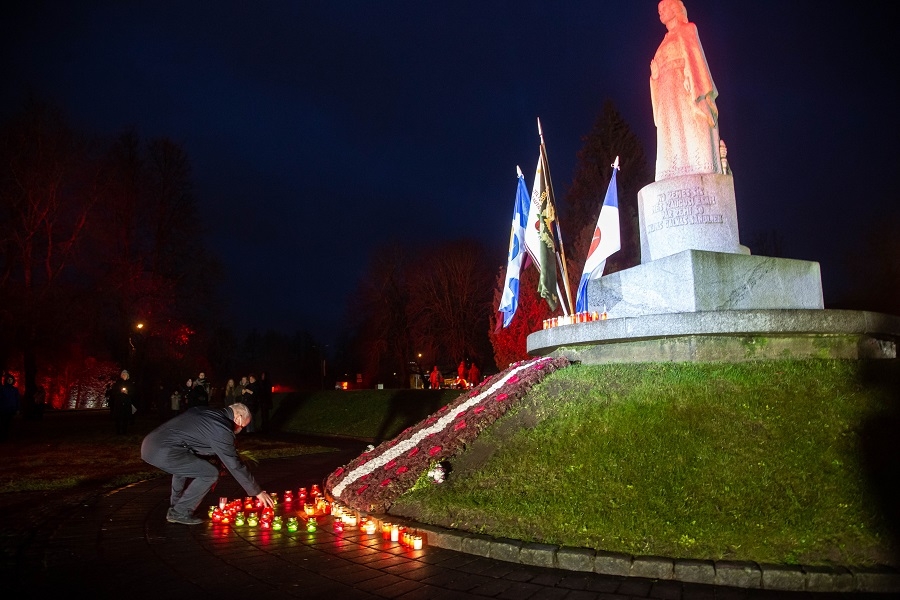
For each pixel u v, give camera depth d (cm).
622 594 508
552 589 525
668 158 1124
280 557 639
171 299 3541
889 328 939
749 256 970
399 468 835
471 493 720
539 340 1127
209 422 795
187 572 592
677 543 568
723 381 809
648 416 760
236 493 1044
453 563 605
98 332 3428
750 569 523
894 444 663
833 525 565
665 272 976
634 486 650
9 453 1622
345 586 546
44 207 3209
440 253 4912
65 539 722
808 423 710
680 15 1148
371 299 5241
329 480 1027
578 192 3500
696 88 1102
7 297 2977
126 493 1035
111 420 3158
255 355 8812
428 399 2297
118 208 3484
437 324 4934
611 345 995
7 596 529
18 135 3098
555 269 1320
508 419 870
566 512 636
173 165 3647
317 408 2609
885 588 503
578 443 751
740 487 623
